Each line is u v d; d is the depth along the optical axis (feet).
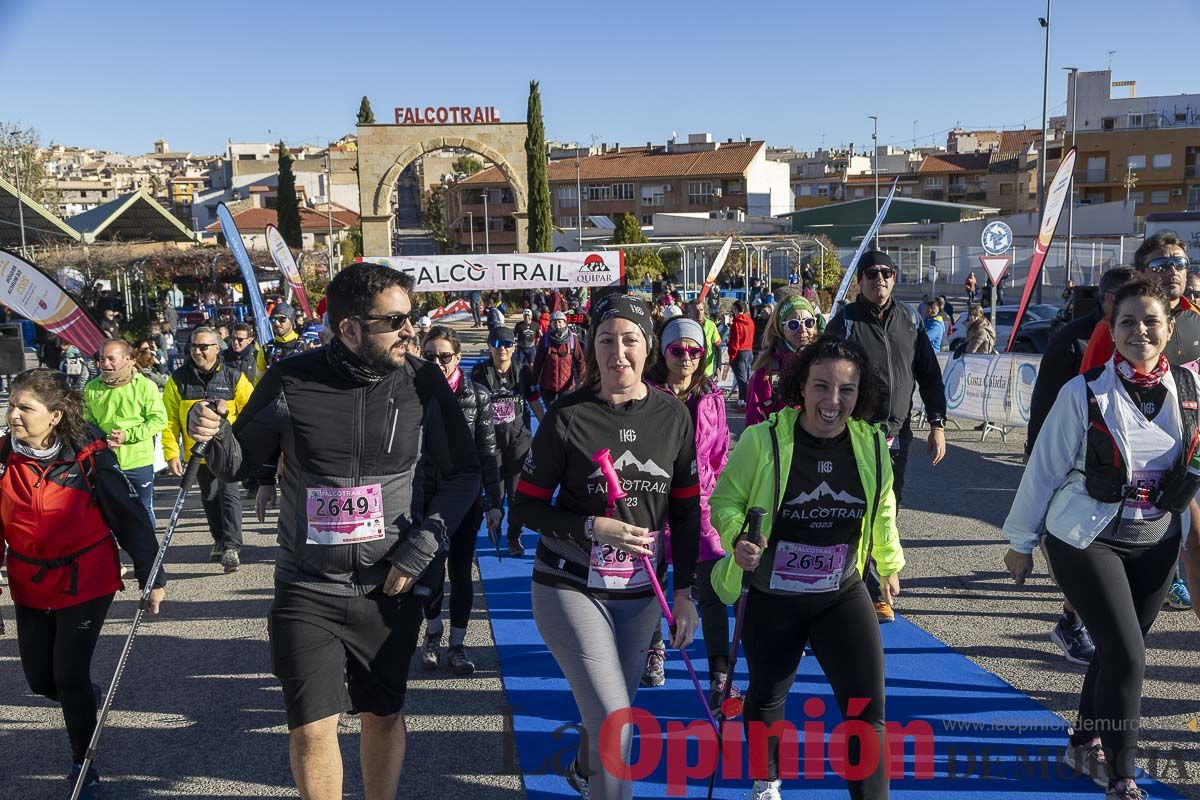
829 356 10.61
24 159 171.73
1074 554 11.62
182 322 119.14
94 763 13.53
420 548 9.87
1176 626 17.67
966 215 124.47
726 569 11.12
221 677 16.81
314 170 329.31
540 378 34.99
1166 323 11.21
